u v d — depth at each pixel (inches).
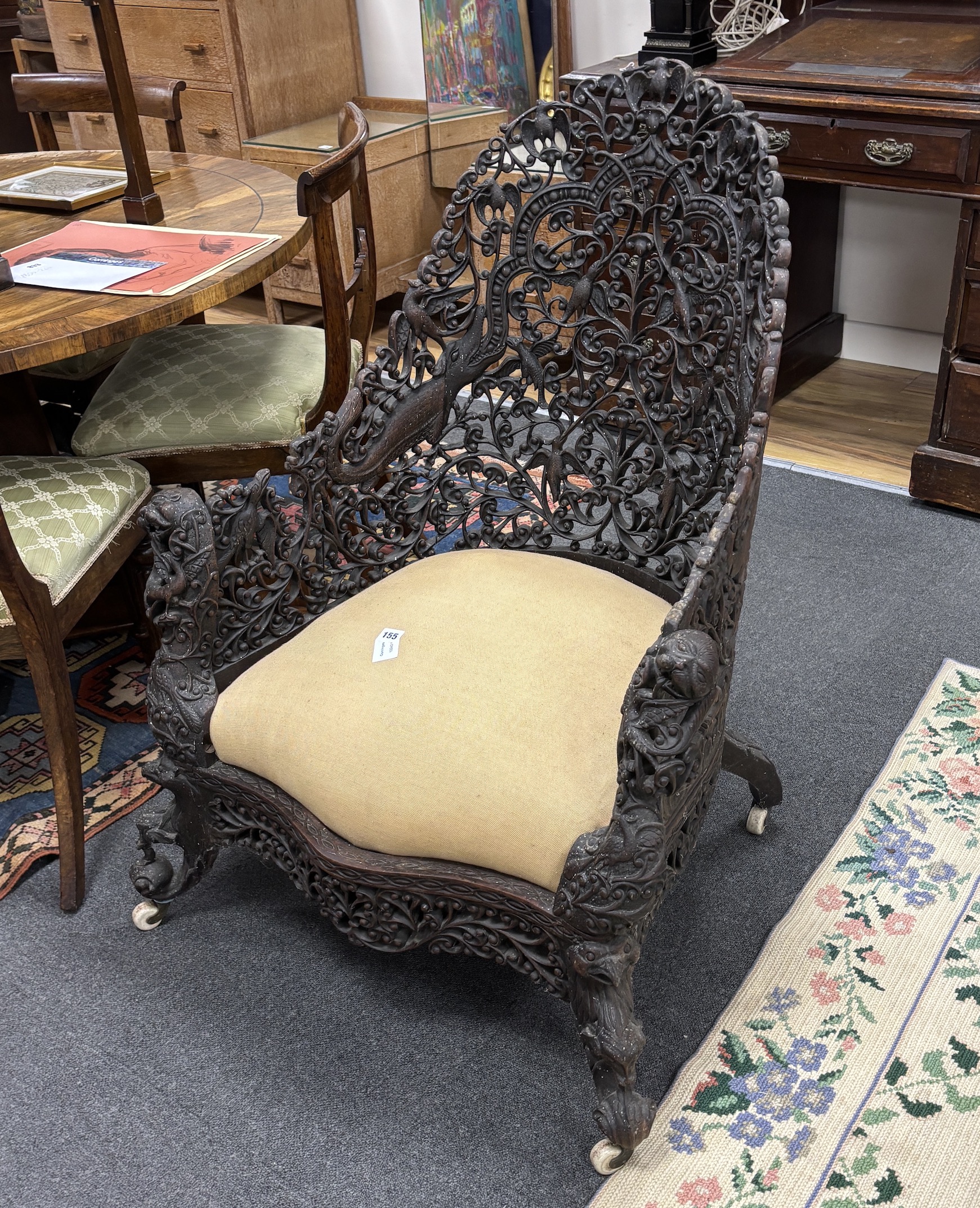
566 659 56.9
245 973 64.7
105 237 83.1
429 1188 53.1
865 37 104.6
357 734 54.8
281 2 145.8
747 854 70.7
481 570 63.9
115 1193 53.6
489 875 52.1
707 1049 58.5
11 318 68.4
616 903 47.3
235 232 82.8
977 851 69.6
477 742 53.1
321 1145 55.2
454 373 67.2
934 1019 59.6
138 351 93.5
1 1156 55.4
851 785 75.2
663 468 64.3
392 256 150.1
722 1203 51.6
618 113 74.1
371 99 159.6
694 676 42.8
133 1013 62.5
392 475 67.9
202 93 148.7
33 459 77.7
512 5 136.7
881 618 90.8
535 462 69.2
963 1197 51.2
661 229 60.4
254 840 60.6
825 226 127.1
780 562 98.4
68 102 110.8
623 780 46.0
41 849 72.6
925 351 132.2
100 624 89.7
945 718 80.0
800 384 131.4
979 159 89.6
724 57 104.4
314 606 65.6
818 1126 54.7
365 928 56.0
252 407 83.9
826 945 64.0
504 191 64.1
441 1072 58.6
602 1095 50.9
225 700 58.9
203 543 57.4
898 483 110.0
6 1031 61.7
